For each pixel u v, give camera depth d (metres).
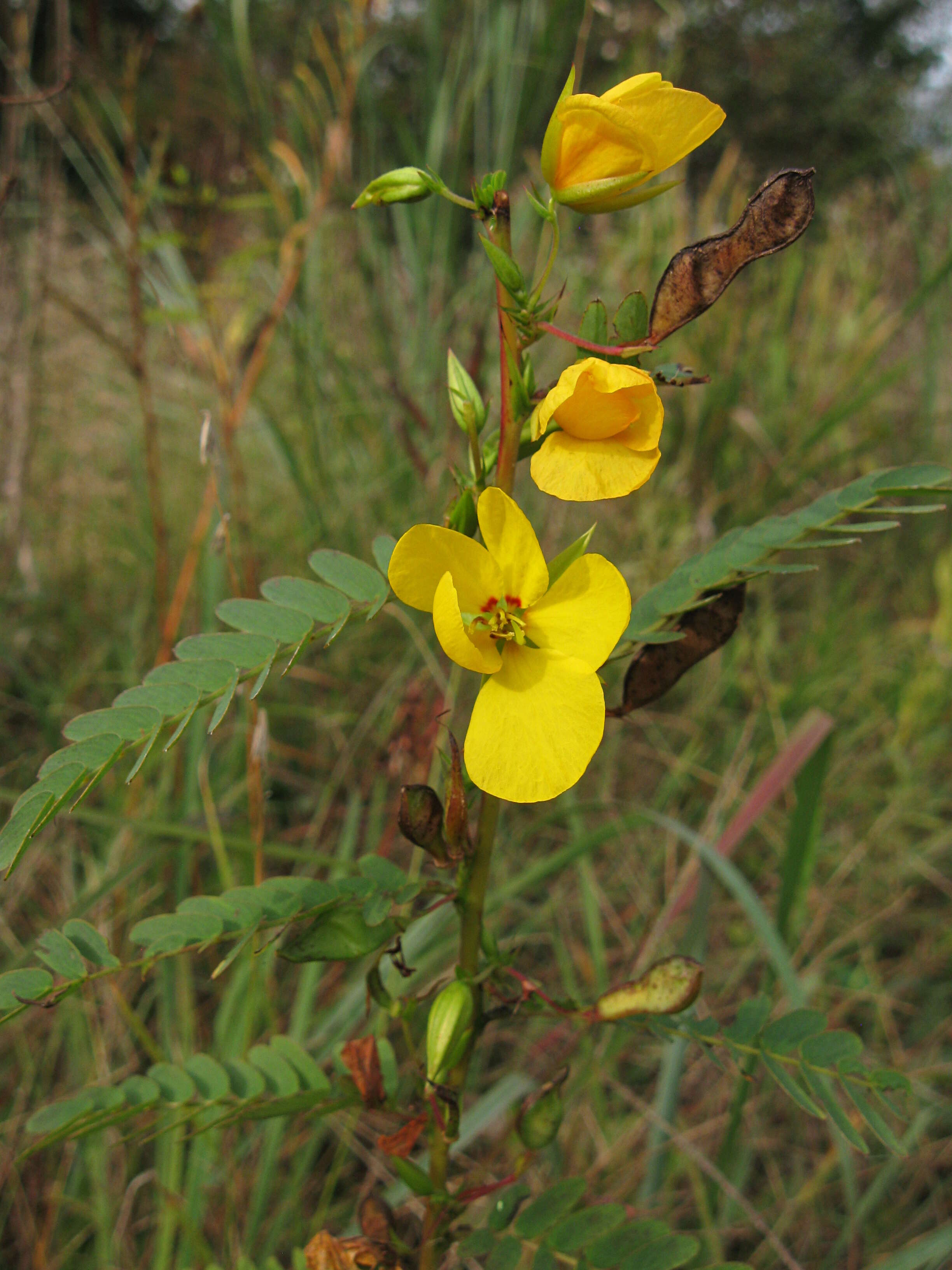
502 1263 0.13
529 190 0.12
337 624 0.12
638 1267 0.13
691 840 0.22
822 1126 0.24
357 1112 0.21
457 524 0.12
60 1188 0.20
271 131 0.35
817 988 0.26
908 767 0.32
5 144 0.35
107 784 0.28
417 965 0.22
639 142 0.11
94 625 0.37
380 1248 0.14
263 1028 0.23
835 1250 0.22
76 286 0.40
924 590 0.44
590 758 0.11
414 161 0.38
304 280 0.37
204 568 0.30
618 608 0.12
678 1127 0.24
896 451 0.47
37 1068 0.23
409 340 0.39
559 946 0.26
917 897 0.31
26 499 0.35
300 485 0.35
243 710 0.32
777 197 0.11
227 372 0.31
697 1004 0.26
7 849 0.10
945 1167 0.24
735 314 0.42
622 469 0.11
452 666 0.30
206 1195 0.21
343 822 0.29
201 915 0.12
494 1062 0.26
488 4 0.37
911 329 0.53
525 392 0.12
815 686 0.36
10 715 0.33
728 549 0.14
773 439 0.43
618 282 0.41
